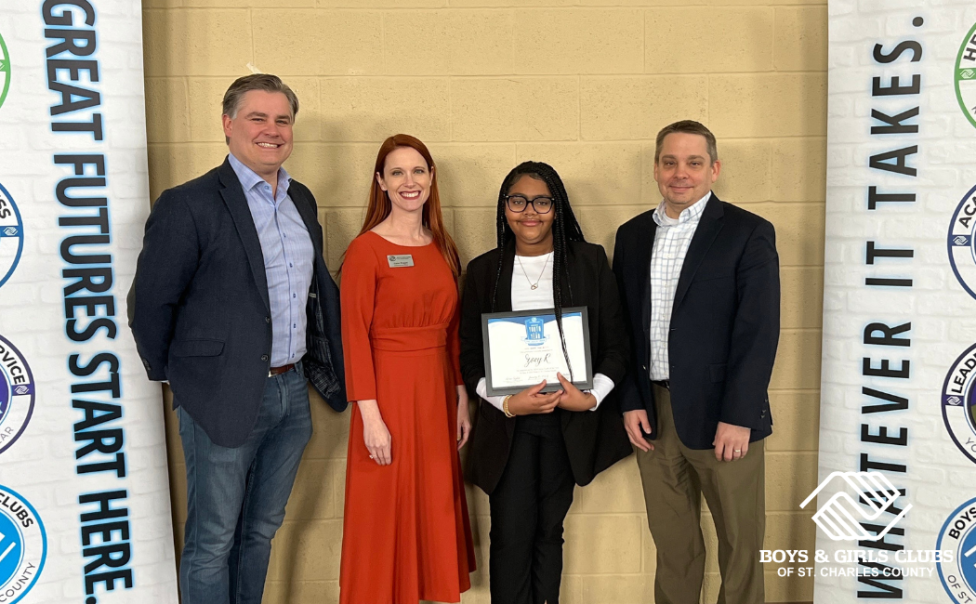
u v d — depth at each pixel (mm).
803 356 2287
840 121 2082
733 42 2199
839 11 2059
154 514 2113
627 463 2312
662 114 2219
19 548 2000
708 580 2340
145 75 2148
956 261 1987
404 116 2203
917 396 2047
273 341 1812
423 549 1944
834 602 2180
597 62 2199
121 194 2035
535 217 1854
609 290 1942
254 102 1731
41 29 1939
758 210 2250
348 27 2170
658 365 1937
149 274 1672
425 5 2170
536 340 1885
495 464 1913
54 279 1990
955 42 1952
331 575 2322
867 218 2072
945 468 2033
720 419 1818
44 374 1994
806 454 2311
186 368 1738
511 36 2188
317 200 2219
